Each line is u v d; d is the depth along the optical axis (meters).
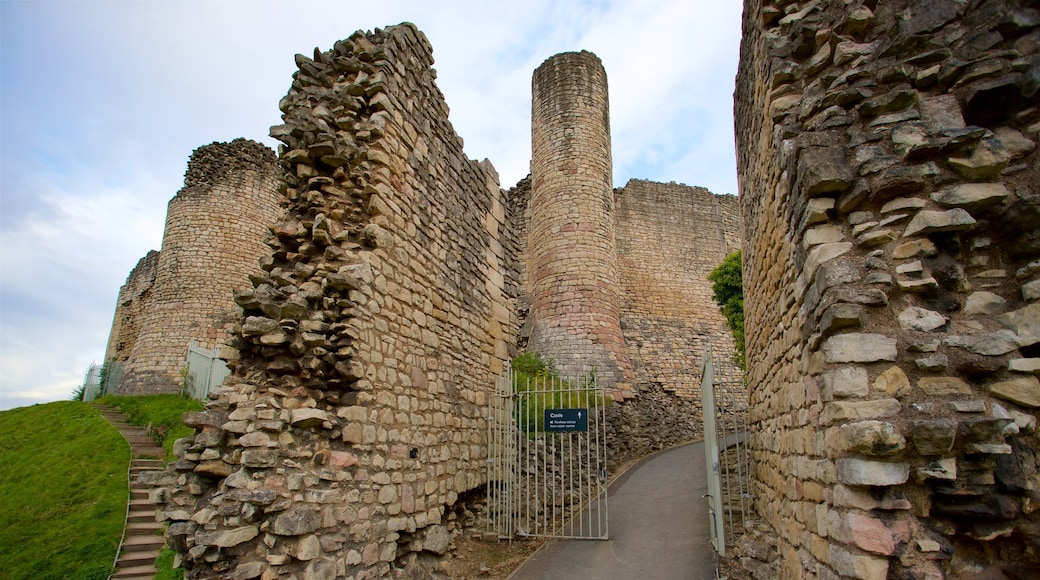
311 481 5.11
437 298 7.79
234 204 26.12
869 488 2.91
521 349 20.06
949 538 2.86
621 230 25.77
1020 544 2.81
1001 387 2.95
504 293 10.41
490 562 7.30
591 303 18.89
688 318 25.20
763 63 4.96
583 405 13.59
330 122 6.55
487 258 9.84
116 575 8.95
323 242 6.04
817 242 3.53
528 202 24.97
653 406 20.14
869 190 3.41
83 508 11.22
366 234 6.25
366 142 6.67
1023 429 2.89
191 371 21.58
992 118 3.40
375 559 5.60
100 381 25.95
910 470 2.89
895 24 3.78
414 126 7.58
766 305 5.71
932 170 3.32
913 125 3.44
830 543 3.22
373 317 6.09
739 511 8.31
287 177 6.56
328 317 5.73
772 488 5.51
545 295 19.58
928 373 3.03
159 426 16.03
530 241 24.08
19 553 9.65
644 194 26.77
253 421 5.19
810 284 3.63
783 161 4.25
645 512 9.48
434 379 7.41
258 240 26.53
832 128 3.73
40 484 12.27
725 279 16.75
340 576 5.08
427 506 6.76
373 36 7.09
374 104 6.79
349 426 5.50
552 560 7.31
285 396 5.39
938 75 3.49
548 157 20.95
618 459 15.14
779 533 5.00
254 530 4.77
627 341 23.59
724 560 6.38
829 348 3.22
